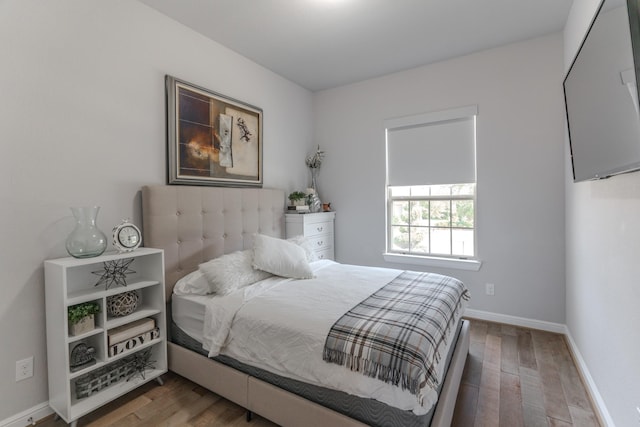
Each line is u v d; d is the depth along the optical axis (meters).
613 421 1.58
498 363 2.33
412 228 3.57
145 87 2.28
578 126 1.87
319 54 3.08
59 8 1.83
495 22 2.57
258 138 3.24
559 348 2.54
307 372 1.51
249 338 1.76
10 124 1.66
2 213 1.65
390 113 3.58
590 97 1.62
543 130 2.83
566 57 2.61
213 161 2.77
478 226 3.14
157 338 2.09
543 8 2.39
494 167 3.04
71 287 1.89
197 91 2.62
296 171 3.84
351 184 3.87
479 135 3.10
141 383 1.96
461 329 2.29
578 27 2.19
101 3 2.03
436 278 2.40
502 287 3.06
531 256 2.92
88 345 1.91
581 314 2.23
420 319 1.58
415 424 1.27
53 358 1.73
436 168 3.34
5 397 1.66
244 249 2.96
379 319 1.59
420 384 1.23
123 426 1.70
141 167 2.27
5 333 1.66
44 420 1.77
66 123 1.87
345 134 3.89
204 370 1.93
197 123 2.62
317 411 1.48
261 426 1.70
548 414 1.78
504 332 2.86
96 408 1.73
